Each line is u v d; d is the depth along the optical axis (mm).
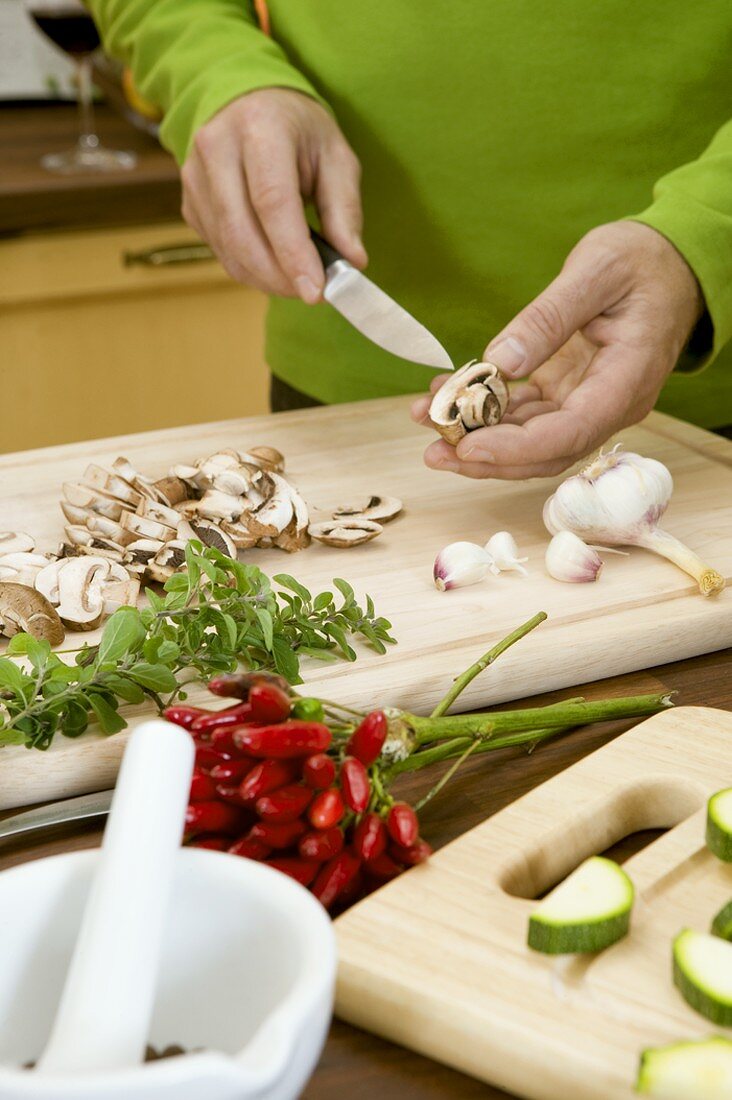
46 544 1109
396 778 940
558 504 1086
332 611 1005
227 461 1139
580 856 900
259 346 1917
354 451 1223
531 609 1045
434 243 1344
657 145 1290
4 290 1724
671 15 1251
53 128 2006
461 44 1277
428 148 1313
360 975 834
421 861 868
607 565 1085
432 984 829
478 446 1083
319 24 1319
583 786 908
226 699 977
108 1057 727
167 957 813
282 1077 708
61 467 1196
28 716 934
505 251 1331
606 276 1100
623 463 1083
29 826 912
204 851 810
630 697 975
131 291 1795
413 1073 830
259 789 845
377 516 1127
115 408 1870
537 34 1263
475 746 917
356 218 1229
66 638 1031
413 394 1309
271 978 796
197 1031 812
